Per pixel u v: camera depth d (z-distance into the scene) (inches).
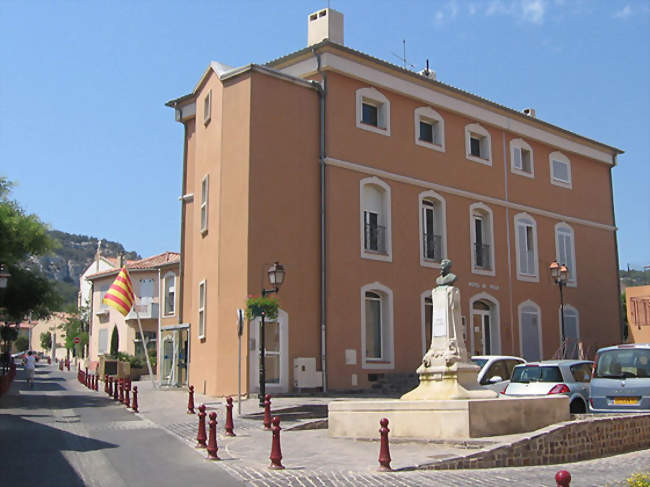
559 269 1014.4
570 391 582.6
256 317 714.2
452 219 1043.3
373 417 506.3
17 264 1129.4
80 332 2316.7
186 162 1056.2
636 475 313.3
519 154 1178.6
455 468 393.4
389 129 974.4
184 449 464.8
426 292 983.6
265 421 568.1
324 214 881.5
